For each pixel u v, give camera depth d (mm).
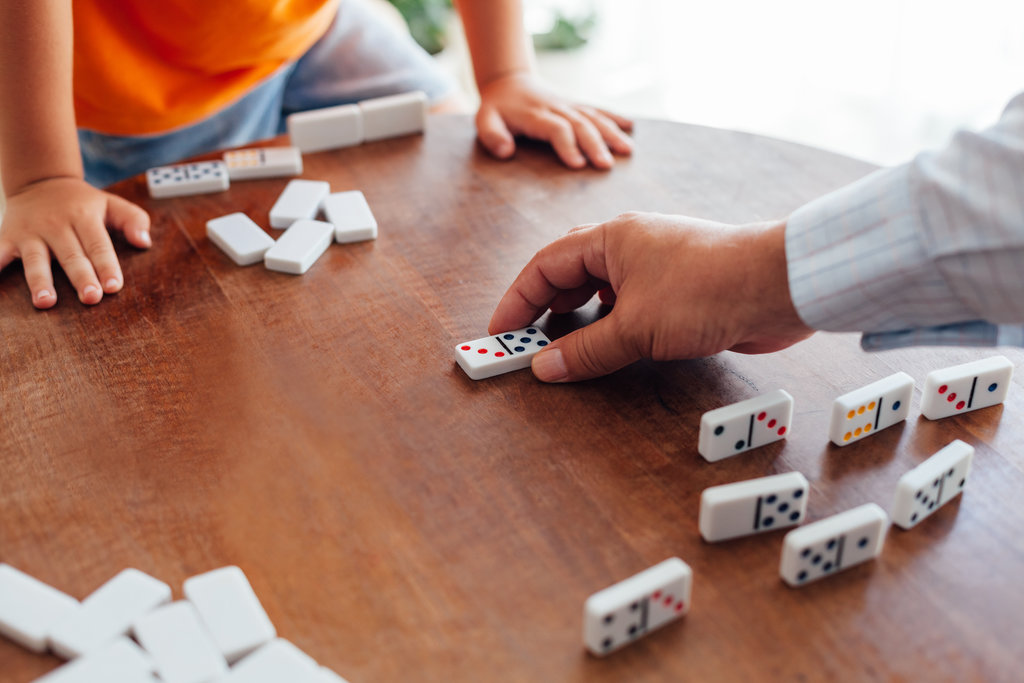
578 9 2652
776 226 719
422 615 599
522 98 1255
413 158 1185
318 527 663
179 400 783
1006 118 661
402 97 1231
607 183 1118
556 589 614
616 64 2646
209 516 673
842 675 556
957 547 642
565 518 668
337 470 711
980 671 556
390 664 569
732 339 741
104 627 588
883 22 2035
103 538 658
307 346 850
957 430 747
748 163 1156
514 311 854
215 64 1310
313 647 580
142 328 876
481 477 704
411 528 661
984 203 619
